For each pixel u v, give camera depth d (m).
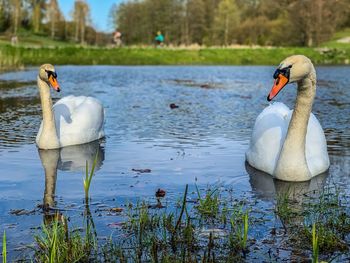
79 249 4.89
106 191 6.73
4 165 8.02
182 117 12.66
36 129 10.84
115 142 9.70
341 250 4.97
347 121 11.92
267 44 65.19
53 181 7.21
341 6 59.75
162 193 6.59
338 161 8.22
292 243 5.12
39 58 33.56
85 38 80.50
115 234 5.33
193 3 75.25
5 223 5.62
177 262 4.65
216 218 5.77
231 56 38.22
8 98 15.73
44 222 5.66
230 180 7.24
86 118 9.63
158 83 21.69
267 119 7.92
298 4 58.03
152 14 76.31
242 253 4.89
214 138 10.03
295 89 19.50
